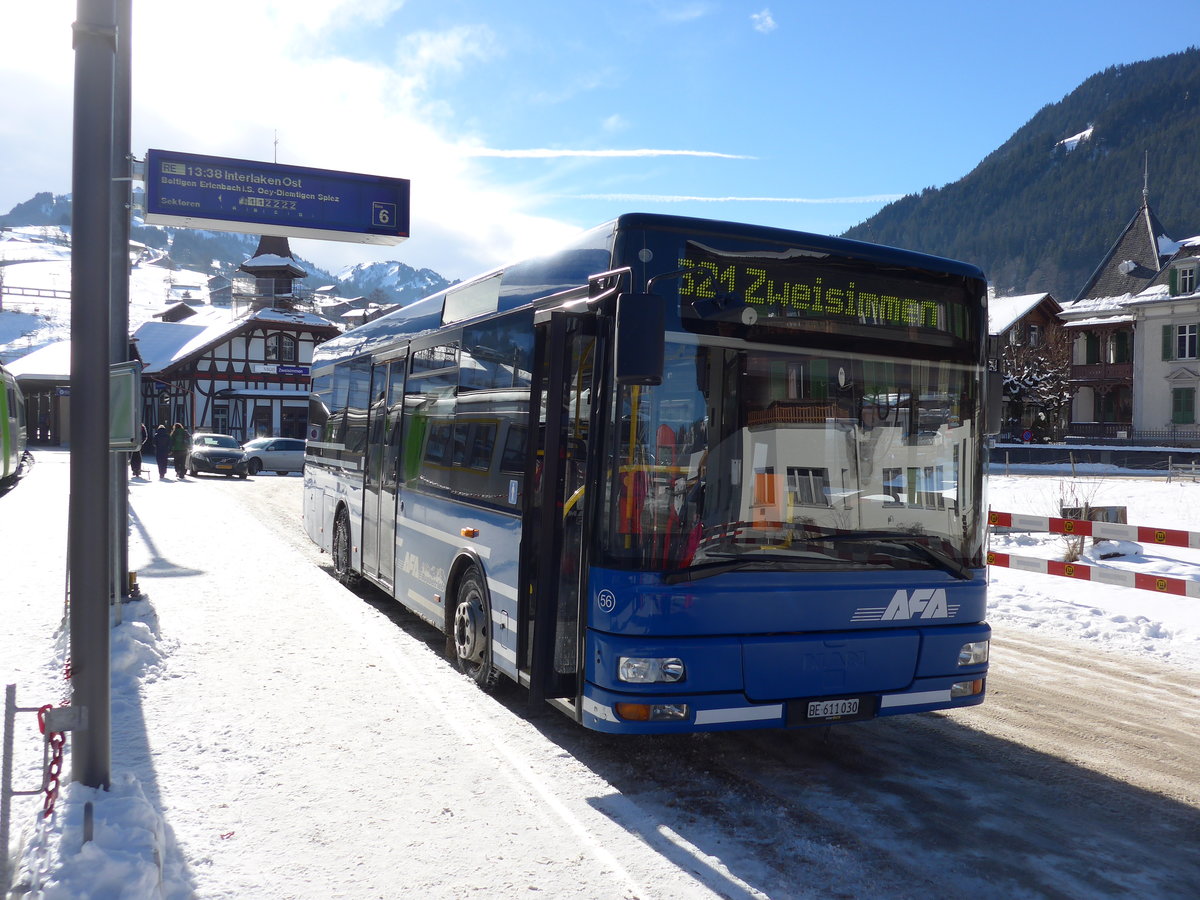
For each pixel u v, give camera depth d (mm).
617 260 4996
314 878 3881
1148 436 54938
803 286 5270
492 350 6746
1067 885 4227
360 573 10367
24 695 6113
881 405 5418
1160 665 8328
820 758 5867
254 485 28422
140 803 3854
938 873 4293
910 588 5375
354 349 11180
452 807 4625
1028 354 54281
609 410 4977
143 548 12836
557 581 5379
